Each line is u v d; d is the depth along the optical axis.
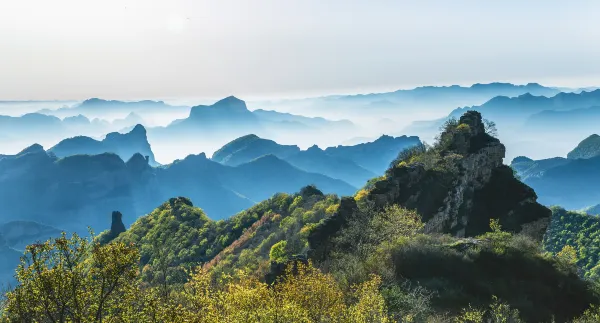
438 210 83.25
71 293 18.64
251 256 102.69
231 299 26.98
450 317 40.62
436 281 47.25
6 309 18.22
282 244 86.31
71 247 18.83
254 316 25.11
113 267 18.95
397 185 82.31
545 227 88.44
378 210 71.81
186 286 30.67
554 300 47.62
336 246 61.75
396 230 60.34
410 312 37.78
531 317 44.16
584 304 47.81
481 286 47.62
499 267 51.00
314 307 30.41
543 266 51.94
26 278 17.98
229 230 146.62
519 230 87.25
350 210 69.38
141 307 20.48
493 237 57.62
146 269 106.56
